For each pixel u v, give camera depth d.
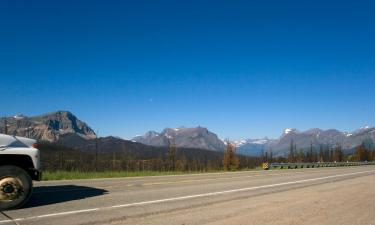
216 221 8.76
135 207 10.17
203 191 14.30
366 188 17.09
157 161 46.78
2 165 9.47
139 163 44.28
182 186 16.11
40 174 9.99
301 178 23.56
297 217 9.54
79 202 10.64
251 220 8.98
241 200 12.17
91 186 15.24
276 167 50.81
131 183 17.22
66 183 16.81
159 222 8.46
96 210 9.52
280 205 11.33
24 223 7.99
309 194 14.34
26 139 10.15
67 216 8.73
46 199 11.12
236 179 21.45
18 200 9.39
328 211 10.55
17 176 9.41
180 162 49.16
